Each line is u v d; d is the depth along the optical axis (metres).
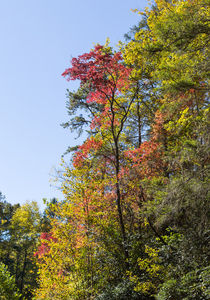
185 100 8.42
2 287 7.26
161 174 11.49
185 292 7.50
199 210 7.06
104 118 14.88
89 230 10.85
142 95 15.49
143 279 10.01
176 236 8.91
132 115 17.53
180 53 7.43
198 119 7.97
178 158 8.24
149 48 7.64
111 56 13.02
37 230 29.88
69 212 10.72
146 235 11.90
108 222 11.77
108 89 14.25
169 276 8.66
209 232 7.45
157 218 8.66
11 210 39.97
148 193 9.73
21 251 32.44
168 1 10.33
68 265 10.33
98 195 11.58
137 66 13.24
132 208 12.37
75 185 10.99
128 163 13.14
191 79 7.59
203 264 7.45
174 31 7.01
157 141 12.01
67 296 9.87
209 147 7.08
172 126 9.41
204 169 7.20
